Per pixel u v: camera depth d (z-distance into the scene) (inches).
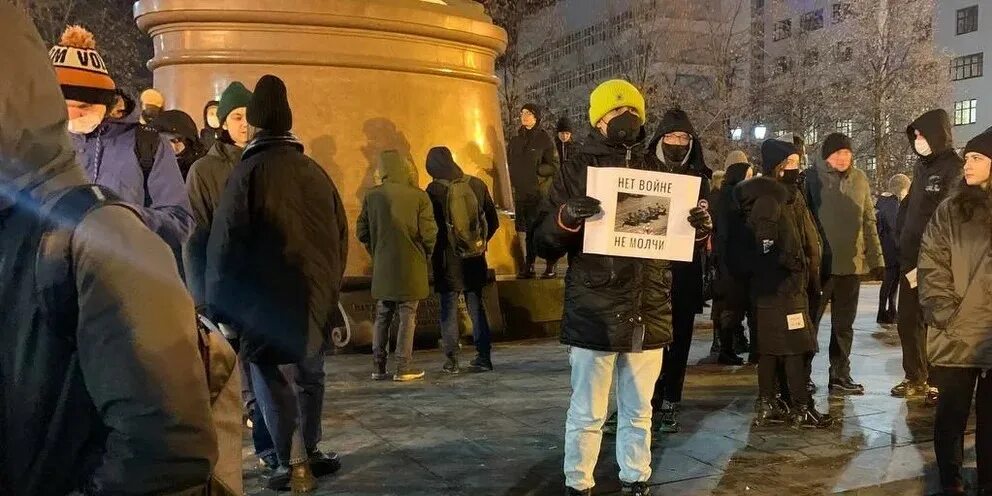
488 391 255.6
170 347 61.9
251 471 181.5
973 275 169.8
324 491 168.4
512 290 353.1
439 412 230.7
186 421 62.1
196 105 319.3
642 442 165.3
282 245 154.3
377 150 333.4
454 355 281.9
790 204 227.8
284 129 161.2
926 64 1202.0
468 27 362.6
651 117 1157.7
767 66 1494.8
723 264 291.4
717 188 344.5
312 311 156.9
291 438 165.9
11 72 59.5
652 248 157.1
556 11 1282.0
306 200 157.4
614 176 154.7
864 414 237.3
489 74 383.6
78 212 61.4
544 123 1270.9
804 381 224.1
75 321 60.9
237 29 320.8
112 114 158.7
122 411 60.3
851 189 258.4
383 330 269.3
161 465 61.1
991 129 171.5
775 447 205.2
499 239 369.7
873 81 1159.6
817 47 1285.7
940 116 242.7
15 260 60.4
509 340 351.9
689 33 1236.5
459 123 359.6
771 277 219.0
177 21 323.0
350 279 316.5
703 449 203.3
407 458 190.5
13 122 59.6
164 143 154.8
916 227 249.6
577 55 1425.9
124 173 146.7
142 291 61.4
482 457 191.5
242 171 154.9
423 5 346.9
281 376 163.5
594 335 157.2
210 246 156.5
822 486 178.4
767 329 219.8
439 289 278.8
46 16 937.5
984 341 169.0
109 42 999.6
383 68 336.5
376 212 259.6
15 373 60.7
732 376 288.4
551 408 235.1
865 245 262.8
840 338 264.4
